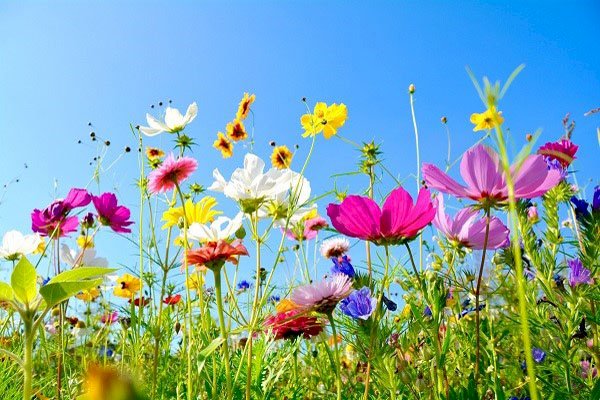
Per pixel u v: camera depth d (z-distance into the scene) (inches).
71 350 31.8
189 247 21.0
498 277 18.1
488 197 10.5
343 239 27.1
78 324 33.4
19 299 8.1
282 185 17.4
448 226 13.1
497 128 5.9
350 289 14.5
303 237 27.7
